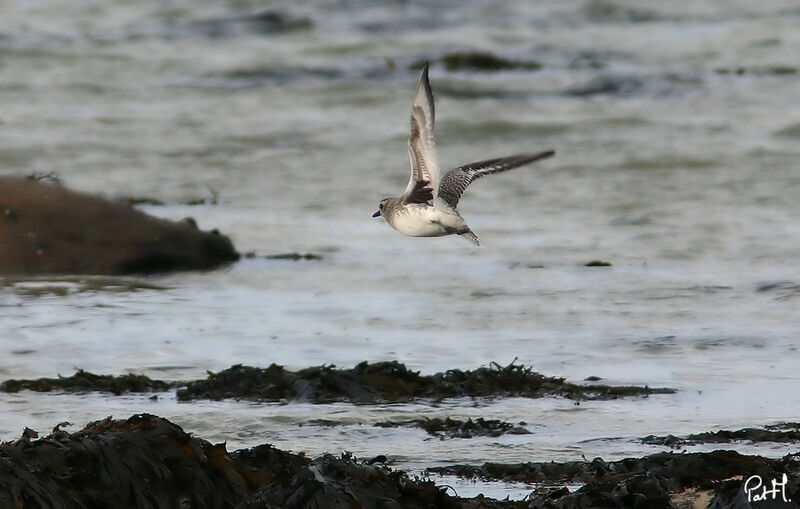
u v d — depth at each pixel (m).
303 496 7.41
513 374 11.71
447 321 14.48
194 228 18.09
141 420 7.88
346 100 30.36
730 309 14.91
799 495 8.00
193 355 13.02
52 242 17.48
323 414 10.80
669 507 8.02
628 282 16.25
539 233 19.28
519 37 38.78
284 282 16.62
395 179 23.22
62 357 12.87
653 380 12.05
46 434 10.16
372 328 14.19
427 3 44.22
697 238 18.75
